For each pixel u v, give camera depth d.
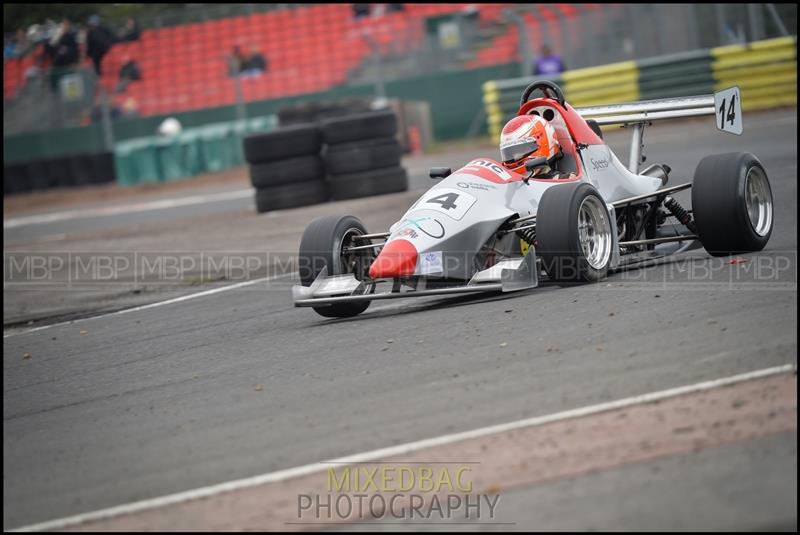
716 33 97.19
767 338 19.62
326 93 112.19
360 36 118.00
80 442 20.19
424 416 18.16
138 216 76.38
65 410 23.25
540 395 18.27
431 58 113.19
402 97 108.56
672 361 19.05
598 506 13.45
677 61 88.19
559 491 14.10
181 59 122.75
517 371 19.95
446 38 112.94
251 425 19.34
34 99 119.06
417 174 76.44
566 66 102.06
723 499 13.10
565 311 24.25
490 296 27.78
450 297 28.97
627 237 30.59
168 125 116.38
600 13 100.62
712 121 83.75
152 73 122.75
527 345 21.73
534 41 102.50
